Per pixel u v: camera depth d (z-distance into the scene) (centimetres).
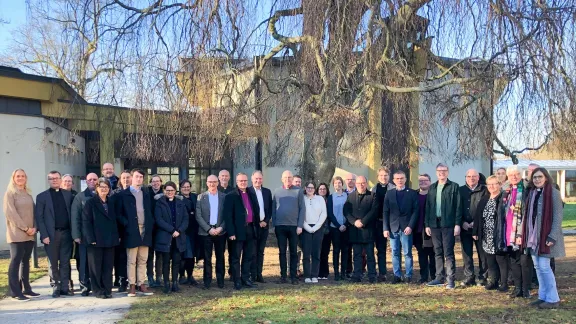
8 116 1302
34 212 752
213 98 1073
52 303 704
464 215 795
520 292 709
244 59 1056
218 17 1002
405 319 590
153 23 1017
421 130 1214
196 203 816
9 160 1305
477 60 926
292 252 846
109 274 739
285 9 1047
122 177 756
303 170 1240
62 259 758
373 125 1212
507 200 711
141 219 755
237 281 791
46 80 1339
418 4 962
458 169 2112
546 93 861
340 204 884
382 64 995
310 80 1041
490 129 973
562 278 849
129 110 1065
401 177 827
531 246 651
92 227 725
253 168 2005
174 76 1032
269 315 614
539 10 858
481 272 810
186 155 1158
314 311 631
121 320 604
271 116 1230
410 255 828
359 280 854
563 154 968
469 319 589
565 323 569
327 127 1058
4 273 963
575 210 3111
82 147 1852
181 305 678
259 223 827
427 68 1123
